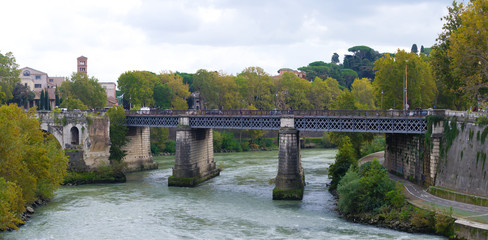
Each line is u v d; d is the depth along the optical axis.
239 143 167.38
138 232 58.56
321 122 80.31
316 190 83.94
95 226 61.28
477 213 53.25
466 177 60.56
